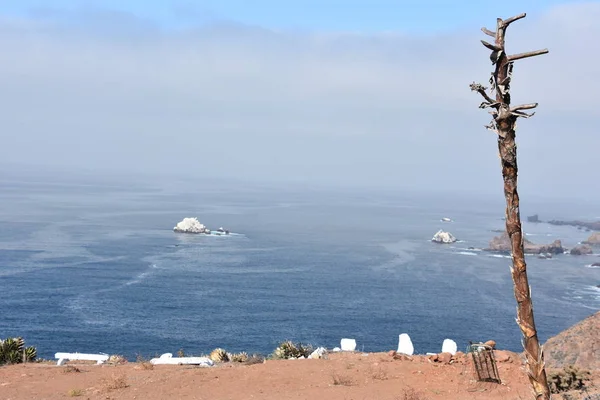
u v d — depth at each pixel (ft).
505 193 27.09
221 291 326.85
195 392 55.01
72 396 53.93
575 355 72.59
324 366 63.41
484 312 300.40
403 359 67.31
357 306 303.89
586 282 407.23
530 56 26.30
